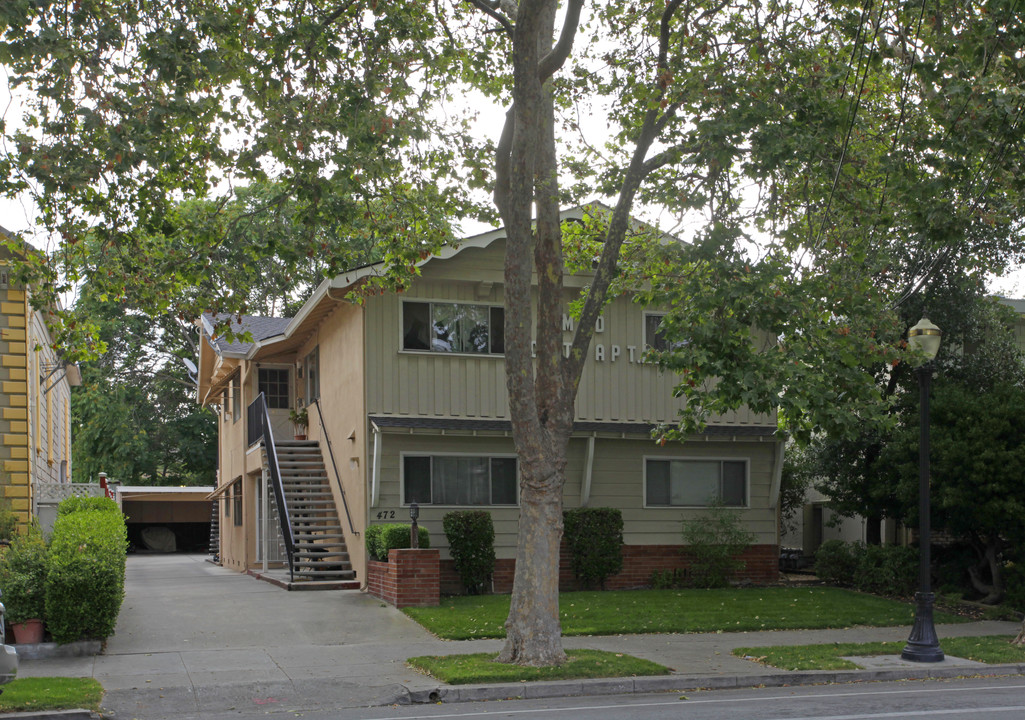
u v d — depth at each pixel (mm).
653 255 14867
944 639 15148
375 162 13844
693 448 22297
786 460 25000
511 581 20406
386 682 11750
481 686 11391
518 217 12641
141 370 47594
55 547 13742
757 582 22359
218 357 30328
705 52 12812
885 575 20328
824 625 16484
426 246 16000
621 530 20922
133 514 44375
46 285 13375
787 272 11984
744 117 12203
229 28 13062
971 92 12078
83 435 43625
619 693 11641
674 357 12000
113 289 14398
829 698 10852
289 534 20344
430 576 17641
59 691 10641
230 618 16375
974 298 20594
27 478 17984
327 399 23359
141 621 16000
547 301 13391
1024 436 18172
